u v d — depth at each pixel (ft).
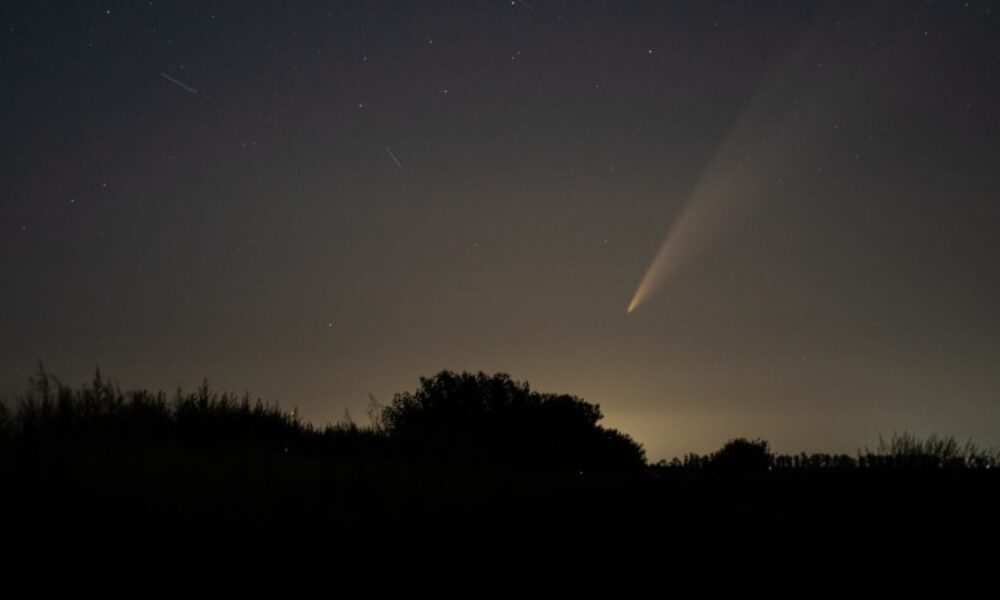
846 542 35.53
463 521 34.78
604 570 29.55
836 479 51.52
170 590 23.76
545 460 71.67
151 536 26.94
